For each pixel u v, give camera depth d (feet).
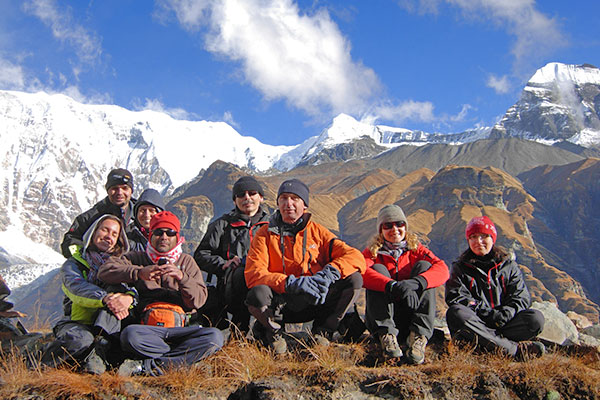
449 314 18.71
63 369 15.52
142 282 17.21
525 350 17.98
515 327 18.61
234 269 19.62
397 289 17.48
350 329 19.39
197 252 20.61
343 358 17.11
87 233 18.20
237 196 21.18
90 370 15.44
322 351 16.84
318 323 18.57
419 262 19.13
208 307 19.51
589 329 24.40
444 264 18.90
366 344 18.43
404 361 17.51
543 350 17.87
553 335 20.94
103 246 18.16
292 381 15.51
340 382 15.33
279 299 17.80
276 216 19.39
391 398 15.01
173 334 16.70
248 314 19.27
